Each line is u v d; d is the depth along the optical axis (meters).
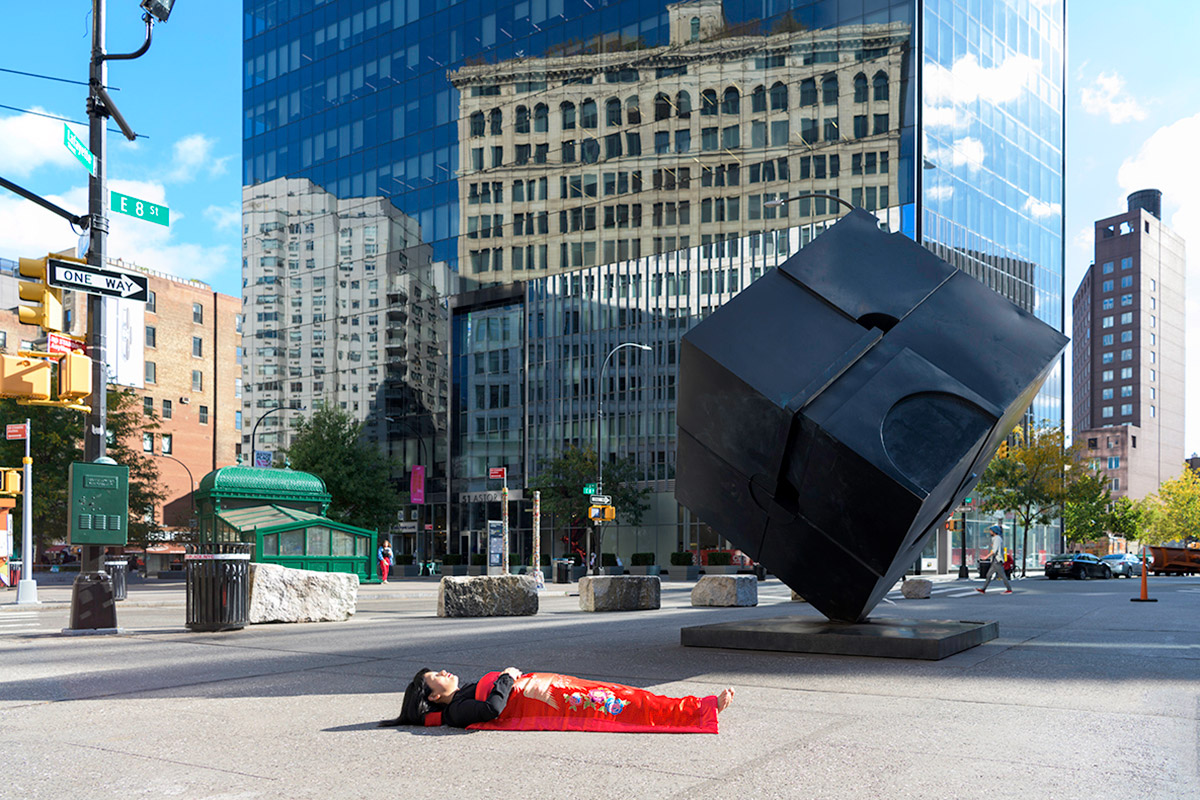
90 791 4.37
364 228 72.31
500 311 65.19
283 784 4.47
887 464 8.10
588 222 61.72
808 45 53.00
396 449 69.69
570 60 62.66
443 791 4.32
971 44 56.75
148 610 21.19
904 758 4.97
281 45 78.50
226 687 7.70
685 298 57.16
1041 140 67.38
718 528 11.02
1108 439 173.00
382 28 72.06
